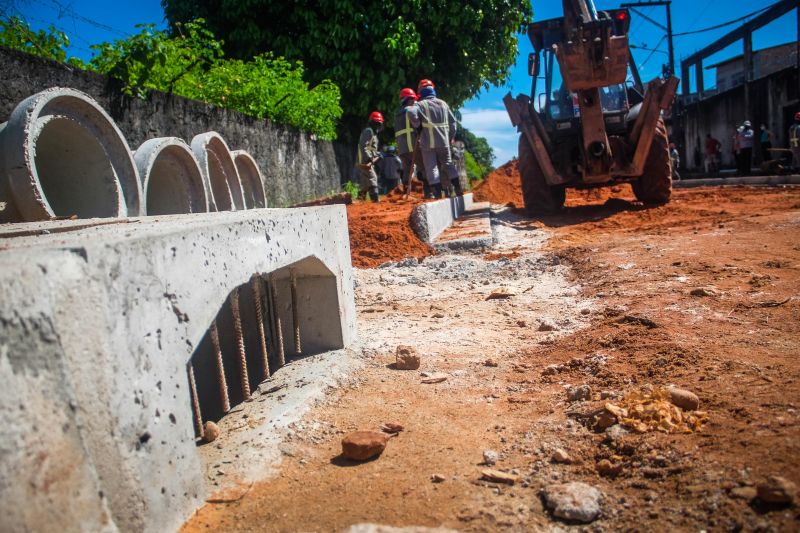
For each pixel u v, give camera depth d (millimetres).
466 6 16234
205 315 2105
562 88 9930
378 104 16391
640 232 7508
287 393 2875
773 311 3449
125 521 1554
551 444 2232
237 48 15797
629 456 2029
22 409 1238
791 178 13711
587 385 2635
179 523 1808
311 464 2213
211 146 7355
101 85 6379
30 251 1423
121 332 1630
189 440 1934
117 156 5188
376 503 1922
